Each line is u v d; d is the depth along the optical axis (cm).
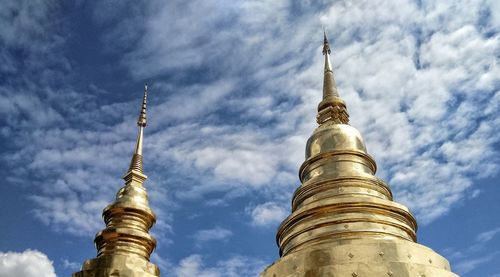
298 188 2014
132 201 2348
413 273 1582
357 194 1870
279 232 1970
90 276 2067
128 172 2494
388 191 2000
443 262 1720
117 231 2220
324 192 1923
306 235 1816
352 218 1788
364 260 1612
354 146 2055
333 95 2339
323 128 2144
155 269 2178
